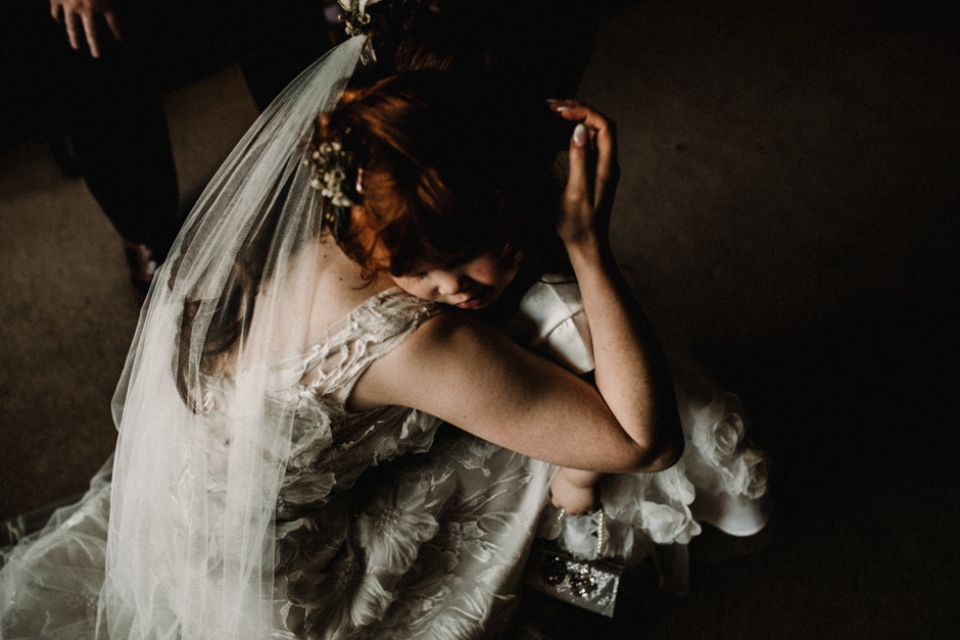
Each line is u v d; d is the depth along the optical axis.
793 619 1.31
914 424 1.51
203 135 2.70
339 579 1.03
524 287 0.94
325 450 0.88
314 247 0.84
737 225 2.03
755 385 1.65
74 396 1.96
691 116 2.39
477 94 0.72
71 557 1.21
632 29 2.82
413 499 1.06
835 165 2.10
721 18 2.74
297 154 0.91
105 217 2.46
